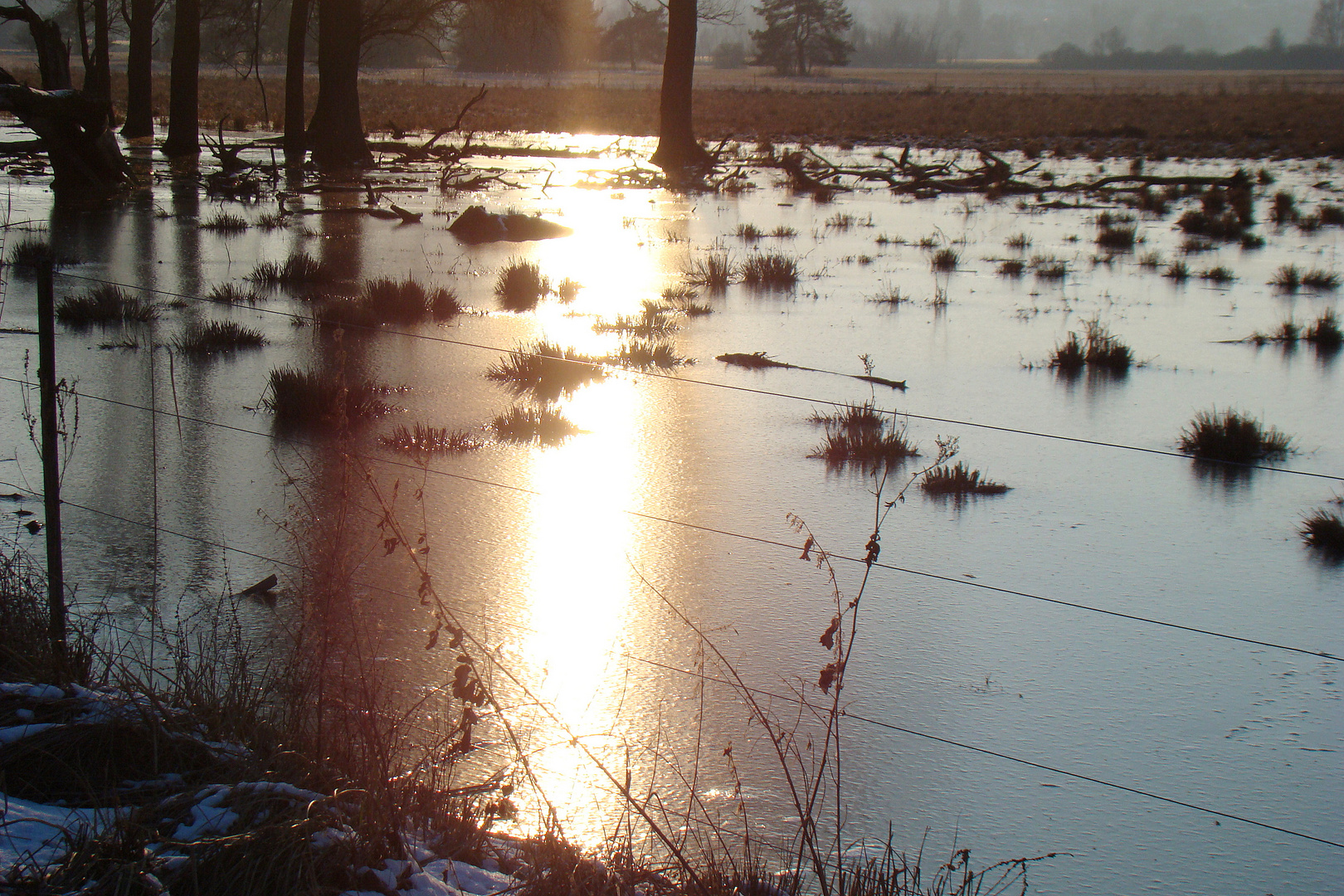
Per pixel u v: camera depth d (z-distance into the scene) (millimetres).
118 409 10242
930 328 15547
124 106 60125
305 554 6859
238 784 3570
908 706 5422
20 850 3193
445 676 5414
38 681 4500
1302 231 26844
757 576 6930
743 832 4355
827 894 3656
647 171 38844
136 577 6500
